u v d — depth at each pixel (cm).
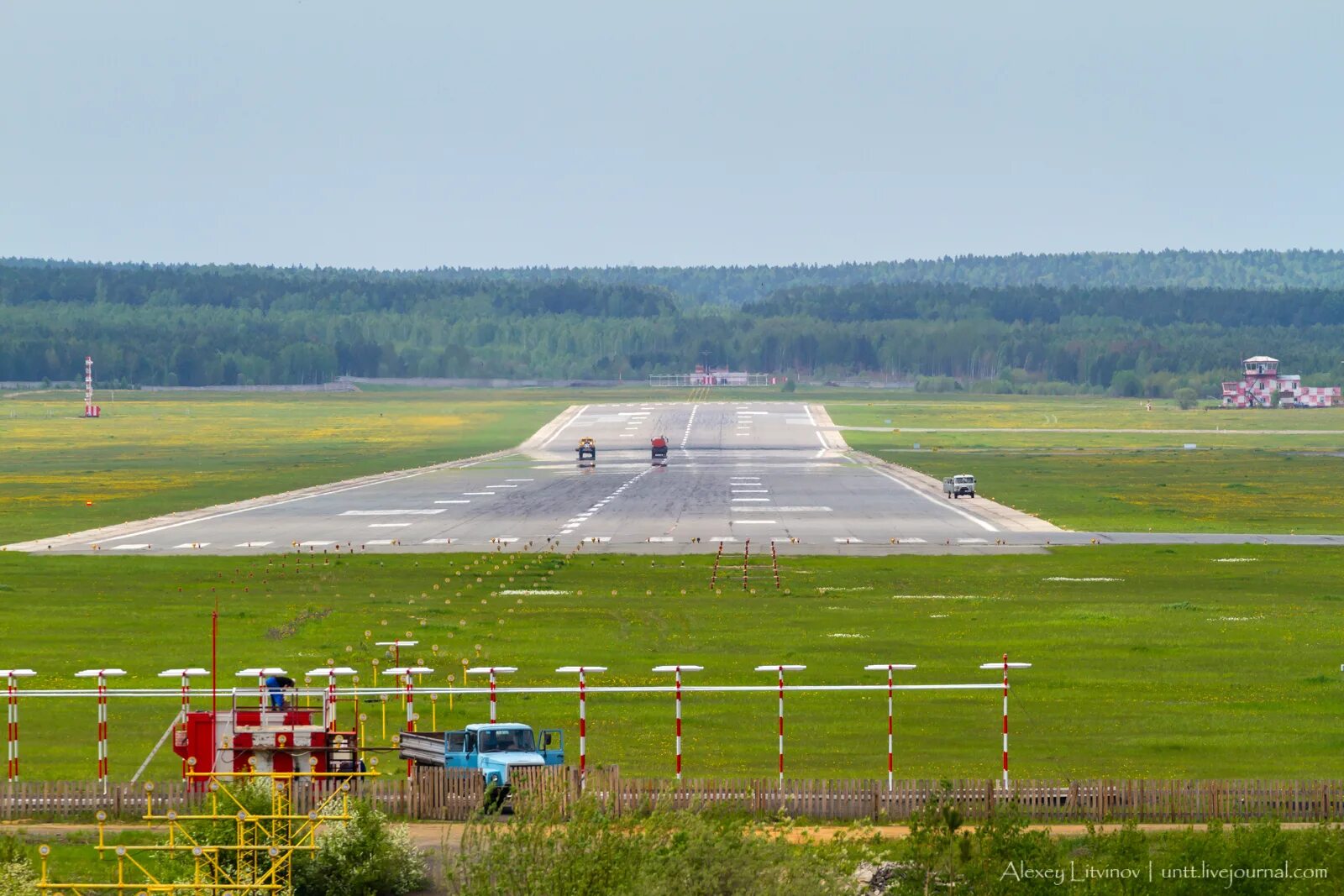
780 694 15350
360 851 10912
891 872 10381
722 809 12569
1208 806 13050
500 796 13025
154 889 10275
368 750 13350
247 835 10838
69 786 13300
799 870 9431
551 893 9181
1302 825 12800
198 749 12875
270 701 14000
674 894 9162
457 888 9719
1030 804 13088
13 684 15212
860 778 14888
